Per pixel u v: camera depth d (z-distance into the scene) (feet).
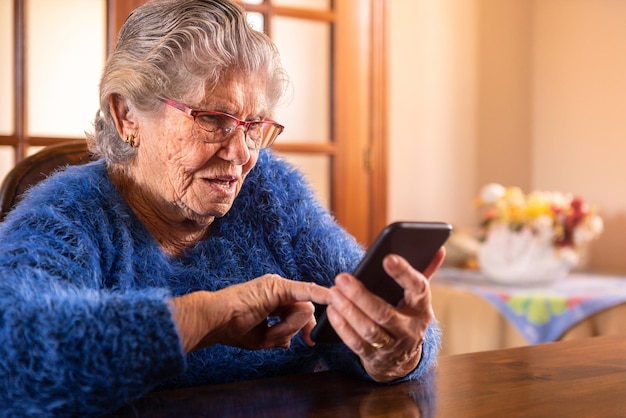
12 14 9.03
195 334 3.40
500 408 3.31
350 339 3.54
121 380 3.07
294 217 4.83
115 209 4.10
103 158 4.48
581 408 3.31
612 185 12.89
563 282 9.91
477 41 13.73
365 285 3.51
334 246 4.82
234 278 4.48
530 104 14.25
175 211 4.31
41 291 3.23
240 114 4.14
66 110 9.36
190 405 3.31
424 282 3.43
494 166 13.97
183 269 4.33
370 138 12.00
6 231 3.70
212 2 4.15
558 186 13.80
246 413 3.21
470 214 13.79
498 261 9.59
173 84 4.03
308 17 11.30
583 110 13.35
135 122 4.21
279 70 4.37
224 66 4.07
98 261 3.85
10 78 9.07
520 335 8.64
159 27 4.07
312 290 3.58
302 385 3.71
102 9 9.50
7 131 9.09
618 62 12.76
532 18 14.21
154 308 3.20
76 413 3.06
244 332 3.64
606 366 4.08
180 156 4.09
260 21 10.88
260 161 4.88
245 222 4.73
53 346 3.00
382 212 12.12
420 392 3.59
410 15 13.07
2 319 3.03
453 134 13.57
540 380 3.79
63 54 9.30
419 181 13.26
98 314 3.11
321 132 11.66
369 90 11.96
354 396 3.52
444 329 9.40
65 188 4.05
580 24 13.37
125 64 4.13
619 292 8.91
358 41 11.82
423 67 13.23
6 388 2.98
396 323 3.46
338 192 11.75
